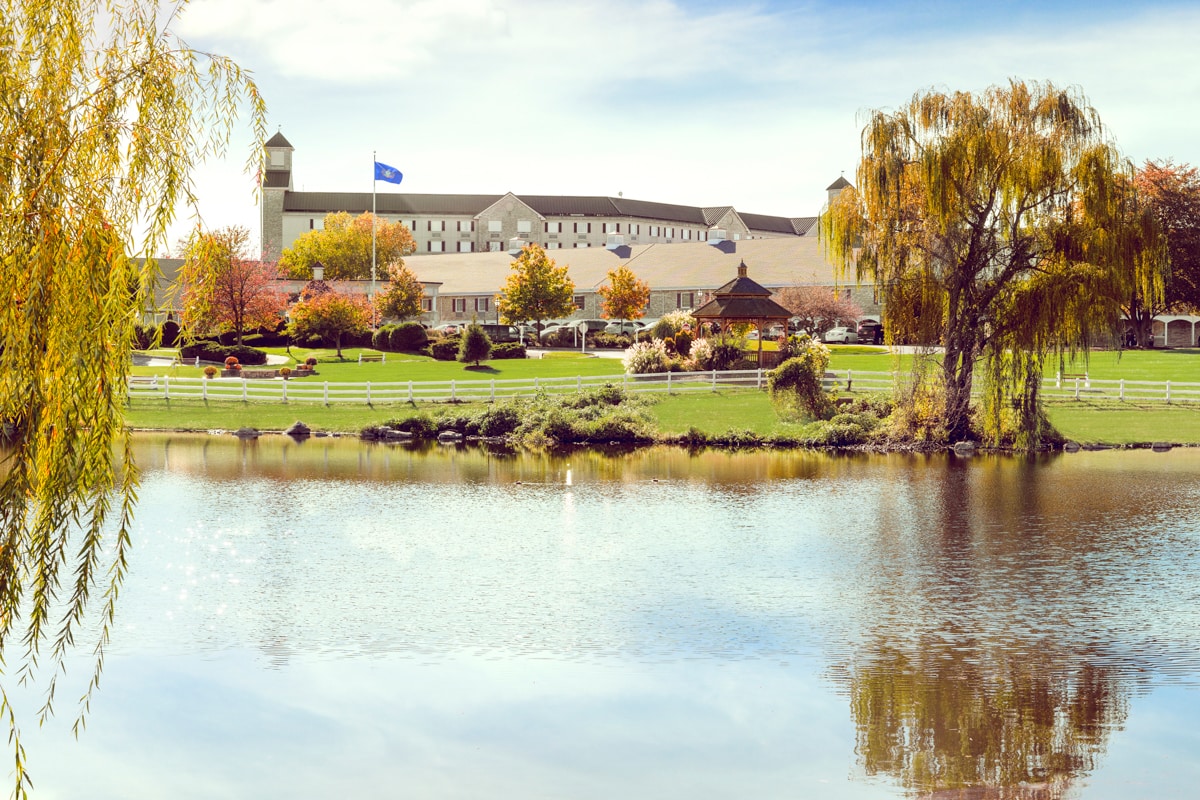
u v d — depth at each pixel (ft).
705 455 141.79
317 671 54.29
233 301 251.80
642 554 80.28
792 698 50.47
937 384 143.84
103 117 29.40
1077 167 128.16
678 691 51.29
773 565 76.59
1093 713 48.16
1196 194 284.61
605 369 221.87
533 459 136.98
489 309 380.78
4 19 28.99
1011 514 95.76
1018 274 134.72
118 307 29.35
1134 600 66.95
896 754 43.88
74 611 30.14
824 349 191.72
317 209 599.57
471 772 42.22
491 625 61.82
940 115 133.18
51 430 29.25
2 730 47.37
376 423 166.71
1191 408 166.61
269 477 117.08
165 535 85.20
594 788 41.19
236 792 41.09
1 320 27.71
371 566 76.07
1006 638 59.41
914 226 135.23
